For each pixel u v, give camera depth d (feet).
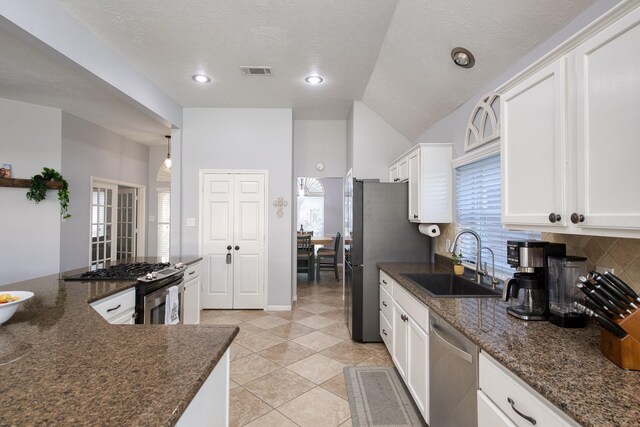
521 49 6.23
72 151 13.96
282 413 6.68
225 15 7.59
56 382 2.73
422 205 9.49
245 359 9.18
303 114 15.38
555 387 2.79
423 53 8.16
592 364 3.24
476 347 4.09
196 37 8.52
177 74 10.77
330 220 26.78
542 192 4.14
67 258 13.56
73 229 13.98
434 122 11.05
